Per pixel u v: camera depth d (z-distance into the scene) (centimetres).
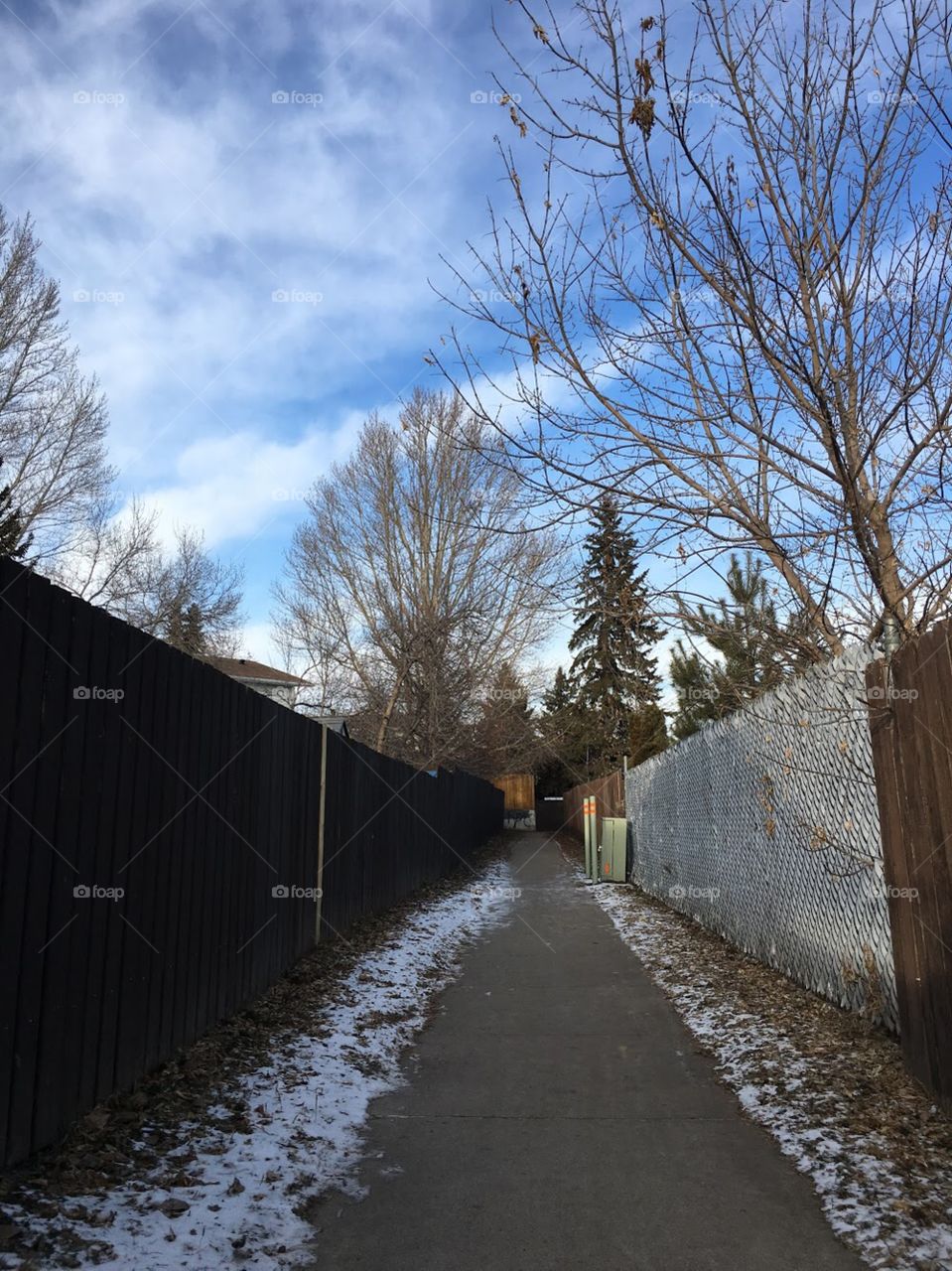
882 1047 536
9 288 1877
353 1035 631
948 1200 357
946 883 422
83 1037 410
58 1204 331
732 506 541
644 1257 335
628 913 1286
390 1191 394
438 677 2509
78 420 2017
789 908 738
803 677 661
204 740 572
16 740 356
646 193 503
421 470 2102
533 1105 509
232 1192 368
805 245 489
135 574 2186
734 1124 471
